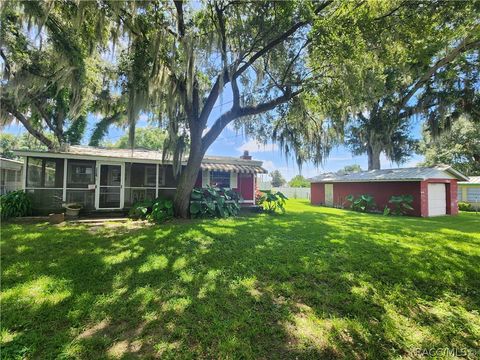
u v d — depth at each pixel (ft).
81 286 11.02
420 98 34.73
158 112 27.30
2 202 26.22
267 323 8.79
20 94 26.71
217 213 32.01
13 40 21.99
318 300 10.49
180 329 8.28
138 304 9.72
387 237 21.45
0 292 10.25
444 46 23.39
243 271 13.20
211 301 10.08
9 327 8.11
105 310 9.24
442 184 46.42
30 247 16.20
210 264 14.07
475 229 27.02
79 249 16.15
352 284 12.01
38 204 28.43
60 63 21.50
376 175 50.29
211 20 22.39
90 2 18.03
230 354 7.29
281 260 14.93
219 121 28.89
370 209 49.42
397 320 9.27
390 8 20.12
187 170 28.96
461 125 64.69
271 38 23.38
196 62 22.58
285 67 27.09
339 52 20.43
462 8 19.26
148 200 31.40
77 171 34.78
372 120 38.34
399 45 21.91
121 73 25.26
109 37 22.29
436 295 11.28
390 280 12.55
